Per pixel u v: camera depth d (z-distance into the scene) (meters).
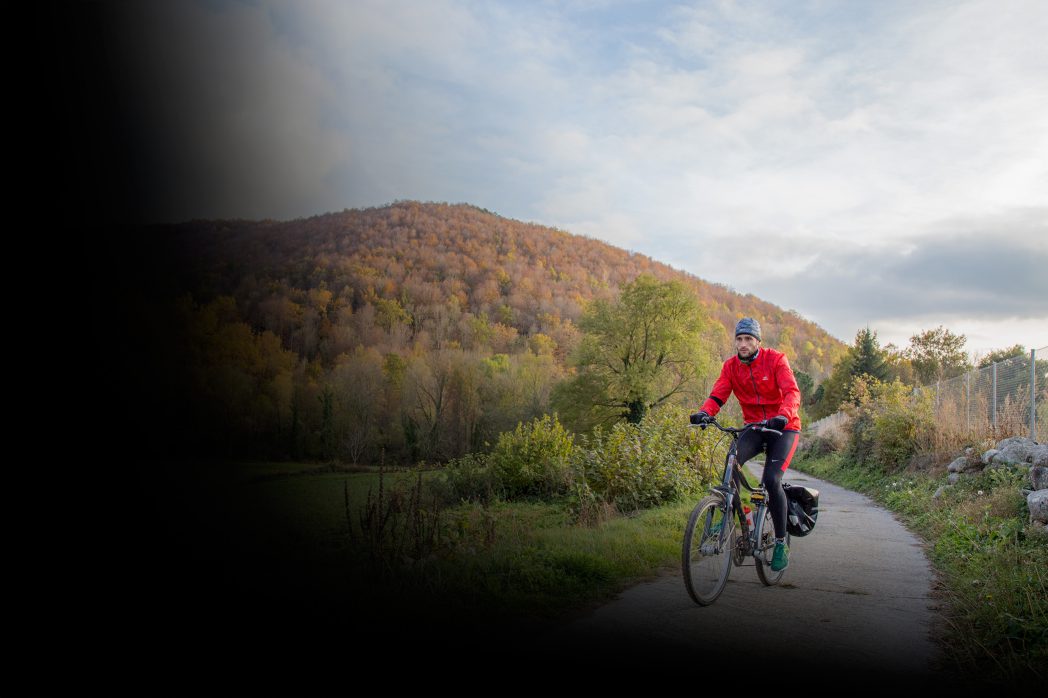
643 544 7.34
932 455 14.81
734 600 5.38
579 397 48.22
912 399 18.28
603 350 48.84
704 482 13.56
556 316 73.88
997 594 5.00
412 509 6.59
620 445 12.72
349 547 6.59
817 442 31.45
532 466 17.09
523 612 4.93
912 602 5.38
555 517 11.88
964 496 10.07
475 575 5.71
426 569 5.71
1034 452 10.33
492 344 69.81
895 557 7.34
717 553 5.34
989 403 14.04
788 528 6.12
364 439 60.34
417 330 68.50
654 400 46.41
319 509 14.88
